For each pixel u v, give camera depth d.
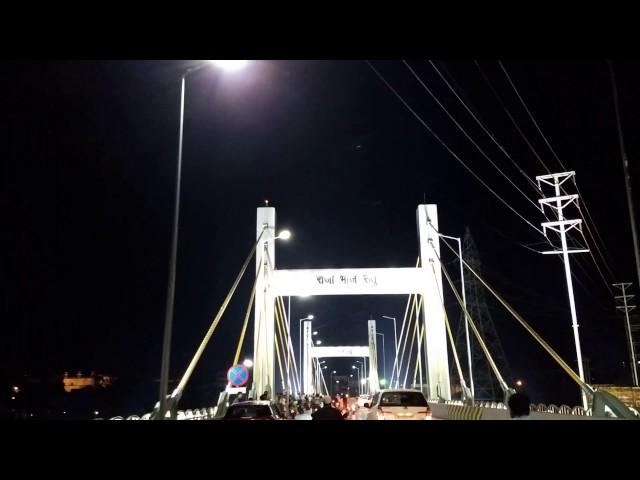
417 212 45.22
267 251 43.75
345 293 43.38
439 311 42.19
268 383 41.09
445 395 40.72
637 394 34.00
